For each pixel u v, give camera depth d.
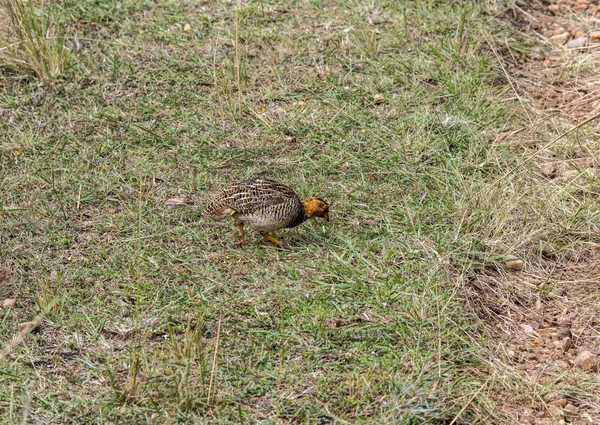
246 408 7.39
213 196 9.43
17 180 10.31
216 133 11.22
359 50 12.84
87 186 10.26
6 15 12.88
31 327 7.93
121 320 8.35
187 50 12.80
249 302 8.58
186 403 7.33
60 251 9.26
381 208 10.00
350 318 8.38
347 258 9.23
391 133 11.26
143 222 9.67
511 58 13.22
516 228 9.89
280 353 7.97
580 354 8.30
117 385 7.54
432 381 7.70
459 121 11.38
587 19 14.30
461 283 8.98
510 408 7.70
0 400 7.39
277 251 9.28
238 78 11.77
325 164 10.73
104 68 12.40
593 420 7.61
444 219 9.81
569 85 12.72
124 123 11.38
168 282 8.84
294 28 13.38
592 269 9.55
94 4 13.58
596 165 11.00
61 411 7.32
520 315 8.91
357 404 7.42
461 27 13.00
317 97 11.99
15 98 11.77
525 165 10.84
